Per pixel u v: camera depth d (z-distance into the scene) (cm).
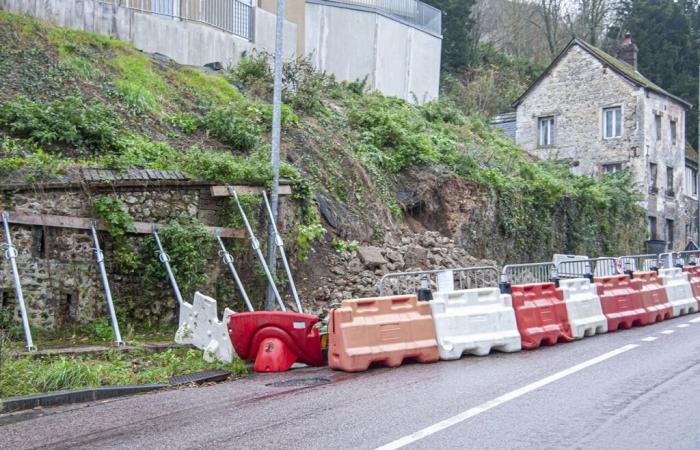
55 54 1556
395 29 2872
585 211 2708
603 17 5234
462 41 4625
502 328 1093
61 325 1084
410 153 2025
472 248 2003
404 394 805
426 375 919
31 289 1058
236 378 941
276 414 725
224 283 1251
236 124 1599
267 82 2016
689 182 4122
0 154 1152
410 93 2956
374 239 1684
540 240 2358
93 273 1122
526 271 1598
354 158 1834
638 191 3316
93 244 1122
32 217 1058
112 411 764
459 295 1070
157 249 1176
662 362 987
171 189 1226
